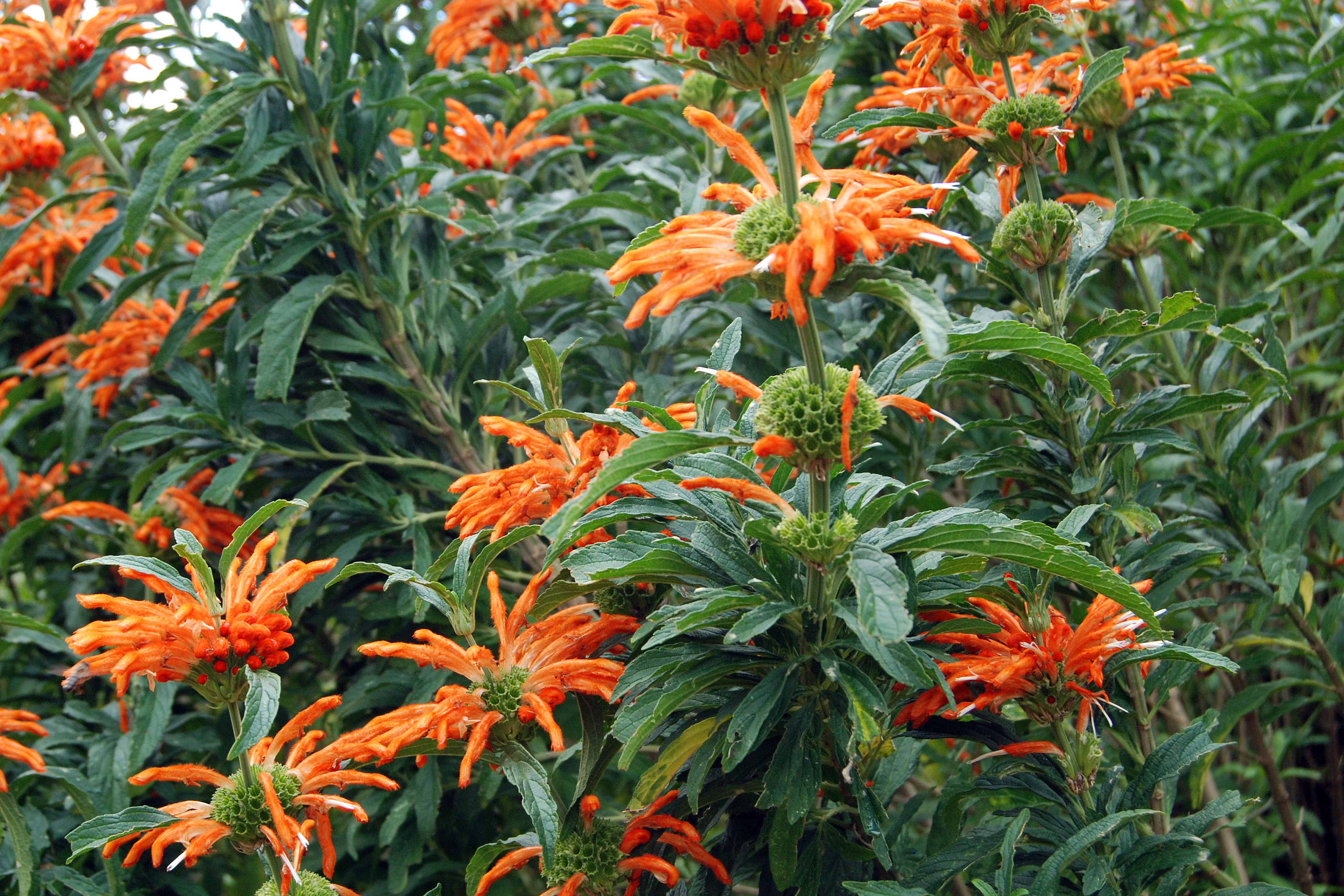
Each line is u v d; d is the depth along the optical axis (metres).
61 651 3.21
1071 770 1.85
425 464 3.15
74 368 3.55
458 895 3.16
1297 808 4.14
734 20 1.36
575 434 3.29
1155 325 2.09
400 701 3.01
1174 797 2.17
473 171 3.74
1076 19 3.18
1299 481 3.90
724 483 1.48
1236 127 3.73
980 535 1.44
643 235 1.59
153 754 3.10
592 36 4.33
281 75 3.02
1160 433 2.11
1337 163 3.02
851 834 1.94
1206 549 2.28
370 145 3.12
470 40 3.94
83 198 3.22
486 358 3.30
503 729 1.78
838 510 1.55
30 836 2.68
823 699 1.69
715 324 3.87
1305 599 2.83
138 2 3.72
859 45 3.79
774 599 1.54
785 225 1.35
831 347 2.98
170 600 1.77
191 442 3.18
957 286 3.31
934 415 1.44
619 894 2.14
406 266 3.12
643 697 1.61
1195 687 3.96
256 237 3.17
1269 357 2.64
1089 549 2.30
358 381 3.23
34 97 3.32
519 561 3.28
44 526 3.57
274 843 1.63
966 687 1.87
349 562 2.95
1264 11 3.55
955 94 2.15
